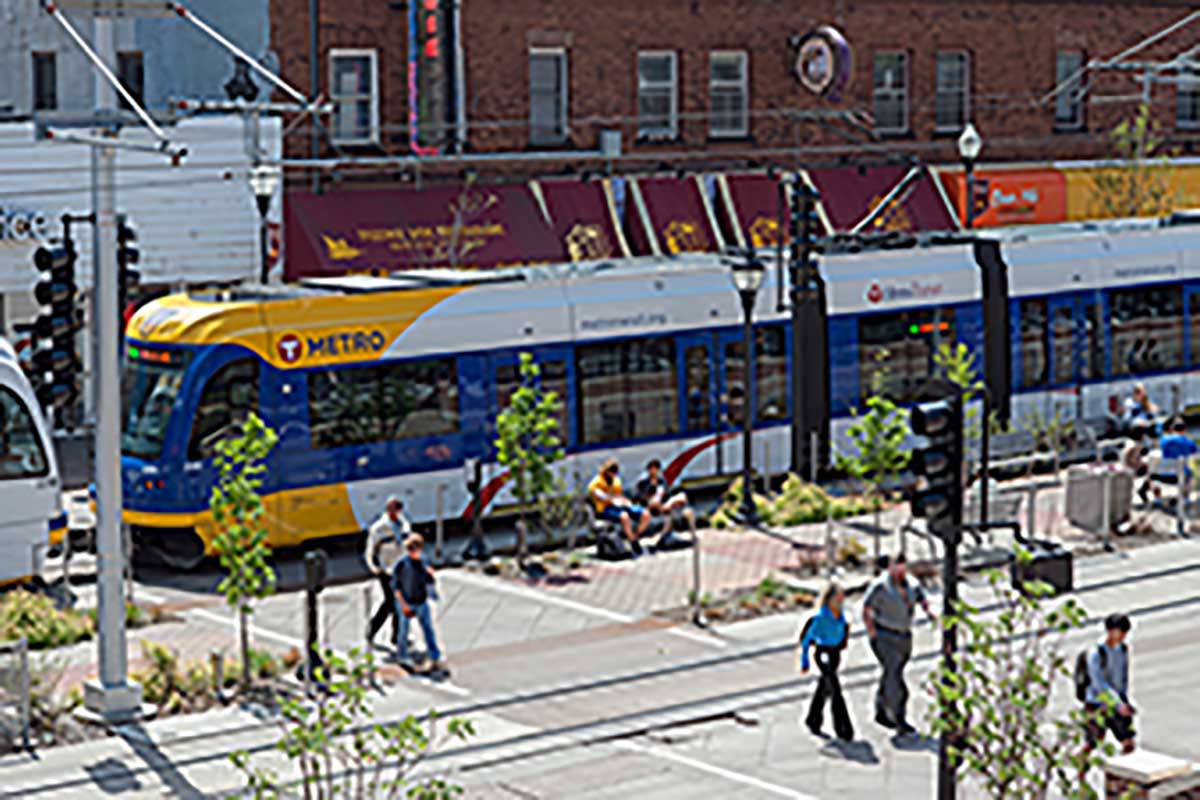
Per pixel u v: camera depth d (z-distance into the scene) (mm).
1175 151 89688
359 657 42844
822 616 37562
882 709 38219
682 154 79688
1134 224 71188
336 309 52750
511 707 39656
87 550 53094
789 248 61781
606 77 78375
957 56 87625
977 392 65688
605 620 46375
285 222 70688
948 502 28609
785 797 34438
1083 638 44375
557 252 75688
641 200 78625
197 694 40125
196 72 69875
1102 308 69062
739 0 81125
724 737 37812
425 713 39156
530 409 52969
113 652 38562
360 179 73375
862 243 63906
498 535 56125
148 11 38094
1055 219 89562
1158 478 57375
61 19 38438
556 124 77812
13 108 68625
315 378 52250
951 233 67312
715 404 60250
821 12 83125
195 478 50750
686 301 59594
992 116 88500
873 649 38062
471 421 55281
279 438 51594
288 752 28594
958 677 27516
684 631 45375
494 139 76000
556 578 50531
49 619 44375
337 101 72938
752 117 82125
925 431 28500
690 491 61969
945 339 65000
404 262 71812
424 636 42969
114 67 38625
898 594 37812
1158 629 45375
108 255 38312
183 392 50750
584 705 39750
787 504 57438
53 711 38375
